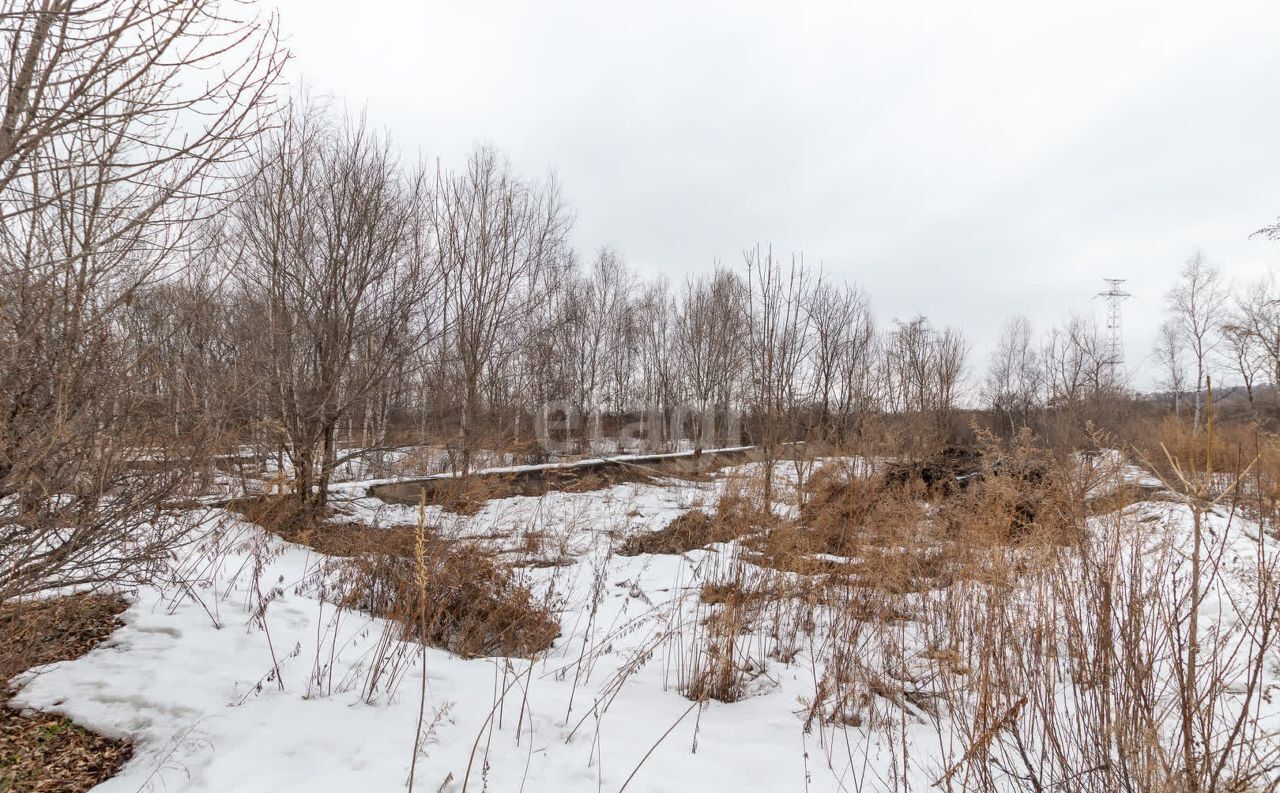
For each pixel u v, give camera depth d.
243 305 7.29
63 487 2.71
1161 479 2.40
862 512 6.30
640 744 3.22
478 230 12.04
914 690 3.99
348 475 10.60
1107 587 2.54
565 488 12.45
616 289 28.69
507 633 4.82
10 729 2.94
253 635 4.21
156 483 3.16
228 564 5.85
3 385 2.46
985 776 2.63
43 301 2.50
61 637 3.86
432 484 9.94
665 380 26.42
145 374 3.02
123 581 3.38
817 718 3.71
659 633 4.70
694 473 14.95
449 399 11.16
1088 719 2.62
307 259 8.23
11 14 2.03
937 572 5.13
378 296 8.76
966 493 6.67
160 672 3.53
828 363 12.21
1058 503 4.14
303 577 5.84
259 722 3.11
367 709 3.34
